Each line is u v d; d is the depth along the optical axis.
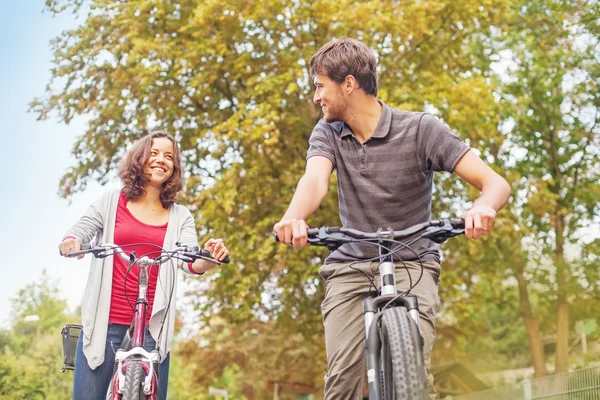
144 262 3.91
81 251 3.88
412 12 14.84
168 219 4.43
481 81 14.83
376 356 2.79
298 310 15.77
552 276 22.75
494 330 30.77
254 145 14.88
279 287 15.30
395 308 2.85
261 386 23.06
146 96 15.47
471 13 15.97
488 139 15.75
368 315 2.98
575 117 21.28
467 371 28.47
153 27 16.19
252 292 14.88
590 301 23.12
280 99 14.27
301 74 14.39
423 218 3.71
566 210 20.58
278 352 19.42
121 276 4.21
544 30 20.42
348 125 3.75
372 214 3.66
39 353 31.27
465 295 17.12
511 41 19.89
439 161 3.60
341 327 3.62
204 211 14.27
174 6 15.87
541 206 18.09
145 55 15.13
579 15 20.23
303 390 23.19
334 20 14.27
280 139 15.48
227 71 15.30
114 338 4.13
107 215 4.32
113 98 15.59
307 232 3.10
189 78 15.60
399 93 14.20
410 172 3.64
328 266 3.73
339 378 3.62
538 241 21.31
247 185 14.77
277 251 14.46
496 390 13.62
